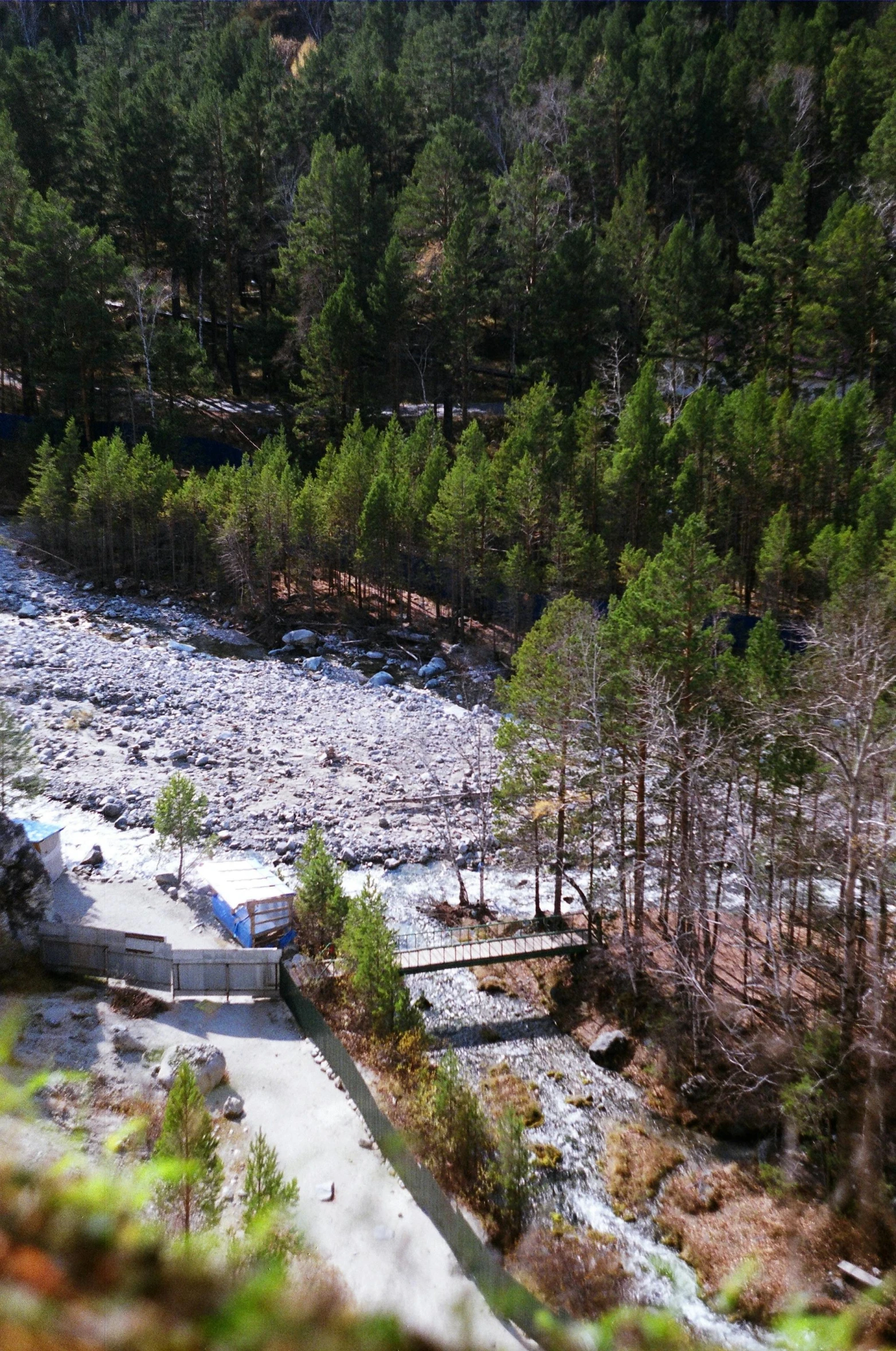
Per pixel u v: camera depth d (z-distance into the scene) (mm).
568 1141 22578
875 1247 18359
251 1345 1736
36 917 25703
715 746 26297
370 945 24125
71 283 67188
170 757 40312
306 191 76562
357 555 59125
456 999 28203
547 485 57281
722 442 57938
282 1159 18922
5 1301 1647
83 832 33656
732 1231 19469
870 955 21578
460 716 49188
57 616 56812
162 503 62469
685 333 68938
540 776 29109
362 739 44562
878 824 21266
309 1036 23734
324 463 62812
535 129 90688
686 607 28250
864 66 83625
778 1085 22891
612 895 32031
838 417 55844
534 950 28625
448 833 36312
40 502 62594
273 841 34312
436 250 81500
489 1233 17875
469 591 61031
